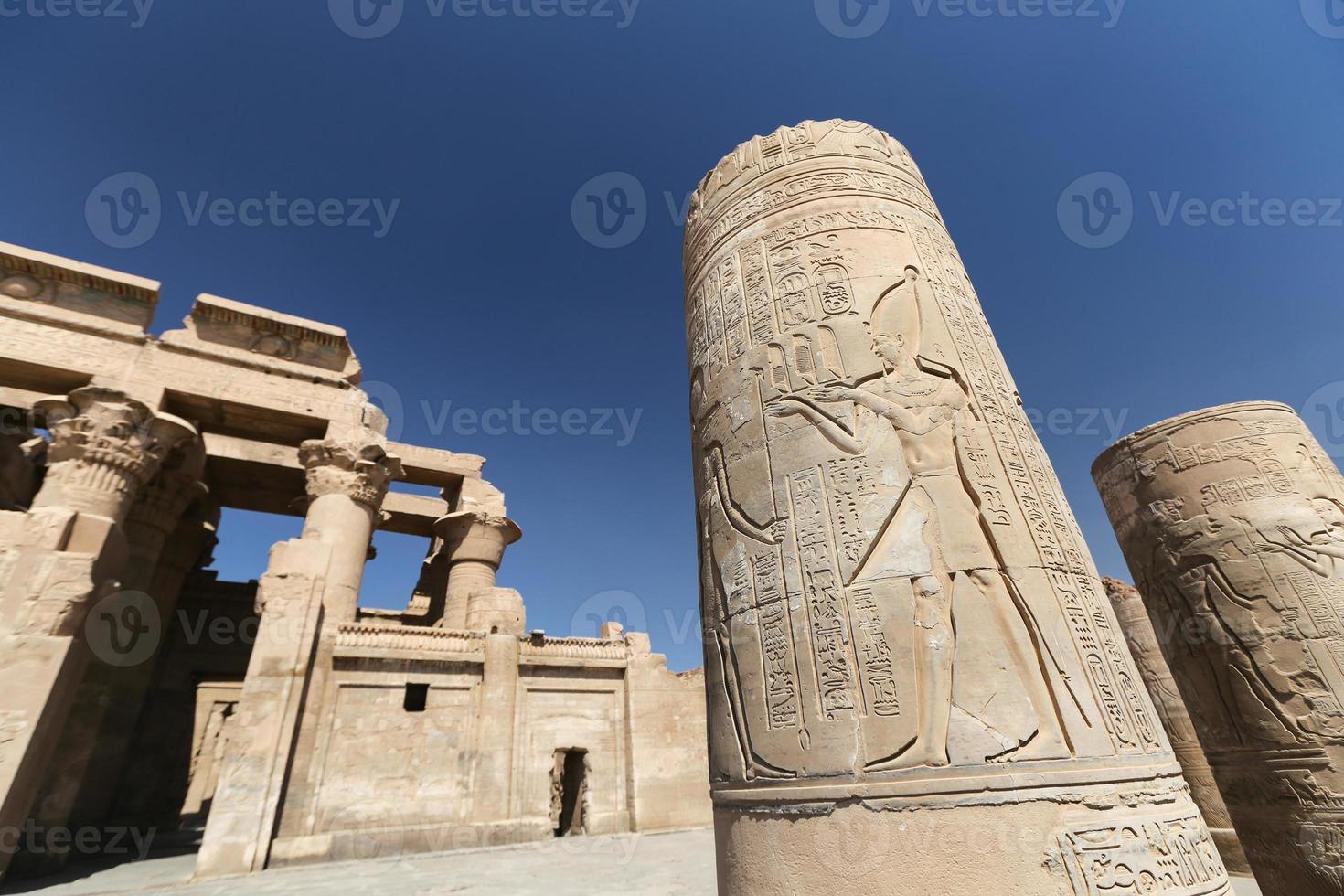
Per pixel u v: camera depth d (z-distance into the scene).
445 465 25.77
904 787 3.30
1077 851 3.11
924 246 5.54
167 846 16.73
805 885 3.39
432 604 26.23
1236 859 11.47
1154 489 10.60
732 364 5.32
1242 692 9.17
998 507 4.09
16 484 15.34
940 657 3.53
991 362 5.11
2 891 11.55
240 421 19.52
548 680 19.55
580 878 12.00
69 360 16.75
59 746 14.35
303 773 15.03
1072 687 3.55
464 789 16.80
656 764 19.78
